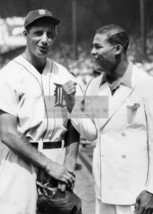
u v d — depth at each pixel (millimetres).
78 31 30844
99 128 3797
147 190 3615
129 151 3668
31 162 3740
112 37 3666
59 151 3953
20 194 3809
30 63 3904
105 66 3740
